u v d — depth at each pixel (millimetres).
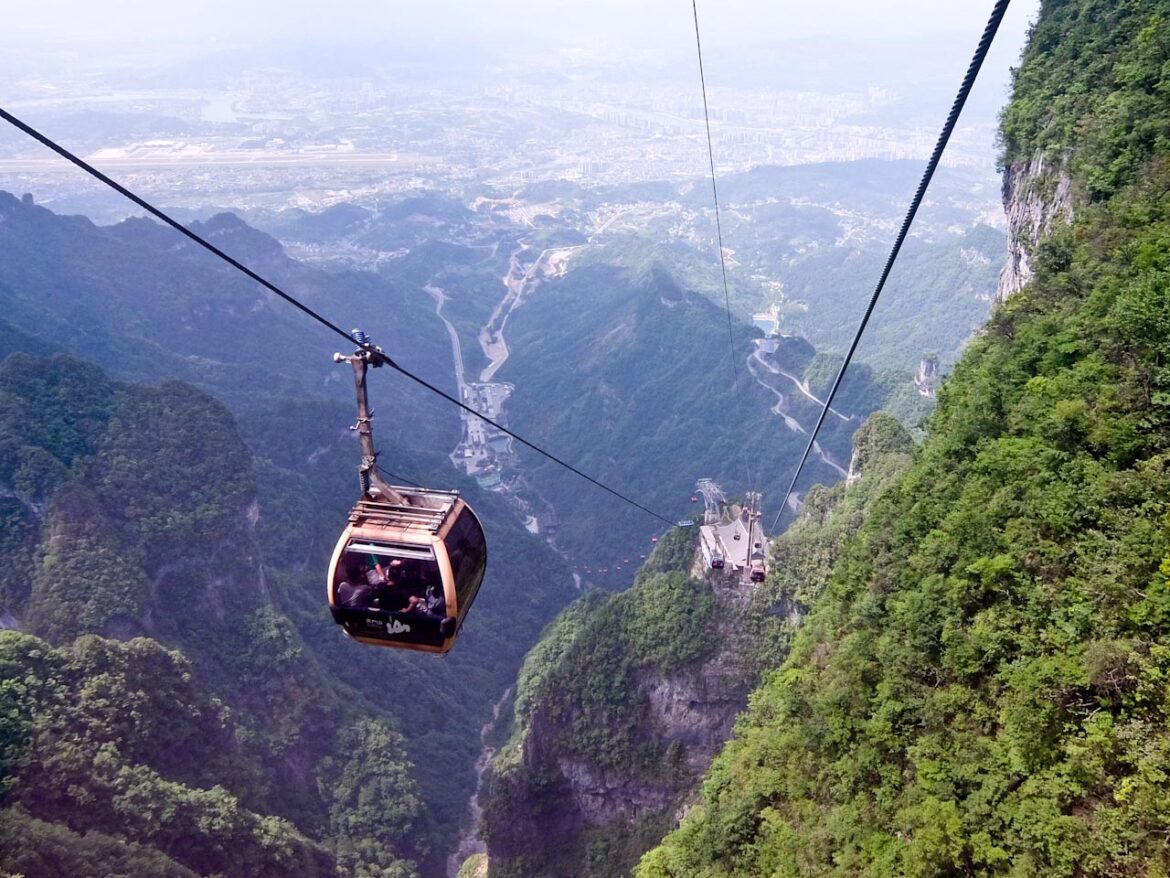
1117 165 39031
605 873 61188
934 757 25859
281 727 84688
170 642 83250
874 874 25438
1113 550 23938
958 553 29438
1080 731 21906
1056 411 28375
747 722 41750
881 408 142625
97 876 49125
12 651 60906
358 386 16375
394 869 73312
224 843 60219
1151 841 19125
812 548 60625
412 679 105125
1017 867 21516
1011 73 60188
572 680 67375
